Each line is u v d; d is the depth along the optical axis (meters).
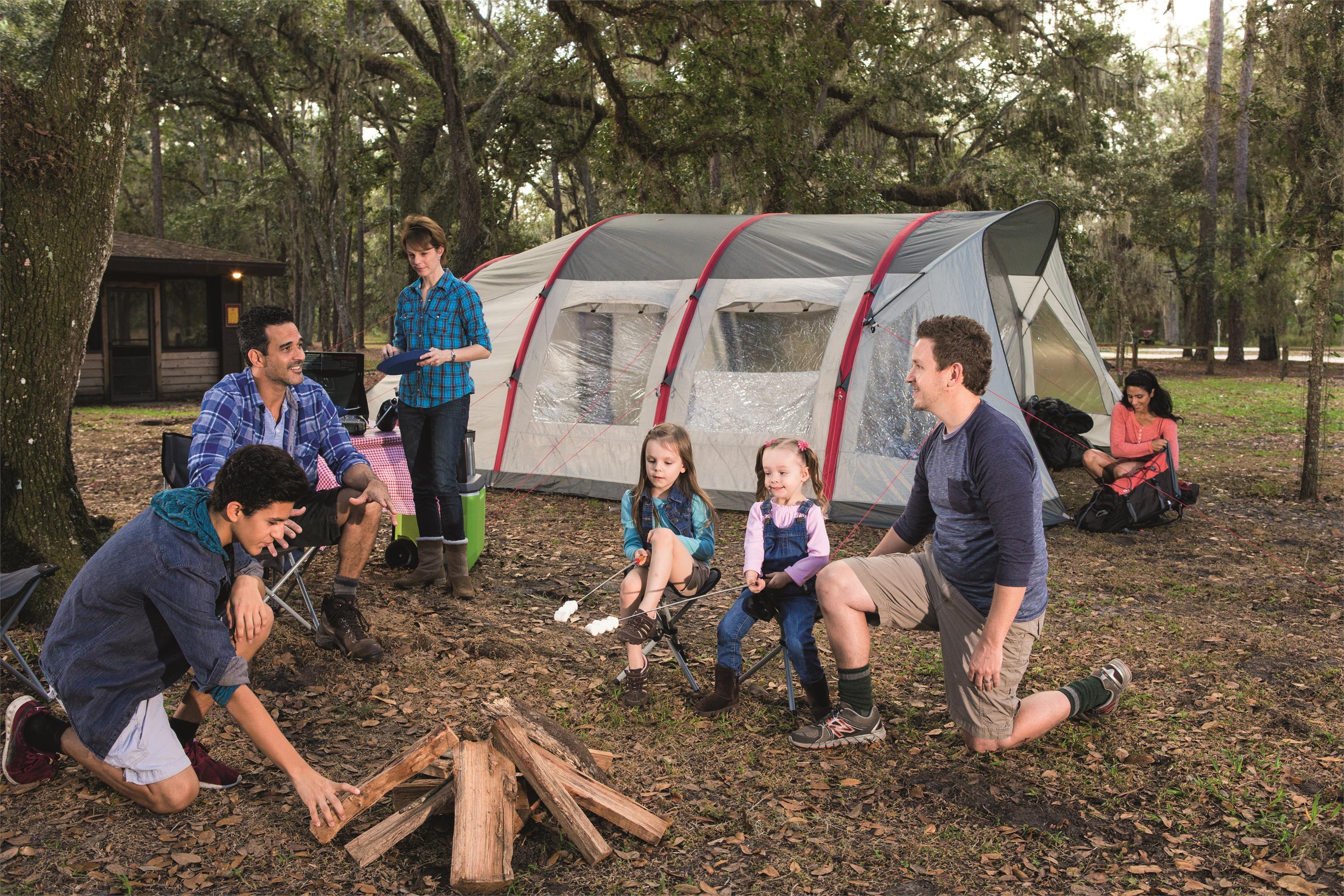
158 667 2.92
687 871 2.86
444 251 5.54
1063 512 7.96
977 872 2.87
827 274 8.16
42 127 4.68
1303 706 4.15
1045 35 22.80
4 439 4.67
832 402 7.78
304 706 3.89
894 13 17.69
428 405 5.45
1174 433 7.77
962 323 3.35
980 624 3.41
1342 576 6.37
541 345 8.89
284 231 33.75
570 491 8.57
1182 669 4.57
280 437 4.29
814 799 3.30
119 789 3.01
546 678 4.34
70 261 4.80
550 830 3.05
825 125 19.69
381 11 15.88
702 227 9.03
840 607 3.55
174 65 21.58
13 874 2.68
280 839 2.94
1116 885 2.81
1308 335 45.75
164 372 18.72
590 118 20.47
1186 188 31.22
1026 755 3.65
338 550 4.80
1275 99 21.34
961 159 26.88
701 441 8.14
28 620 4.59
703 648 4.85
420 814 2.91
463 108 17.12
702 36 16.20
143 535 2.80
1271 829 3.13
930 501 3.59
